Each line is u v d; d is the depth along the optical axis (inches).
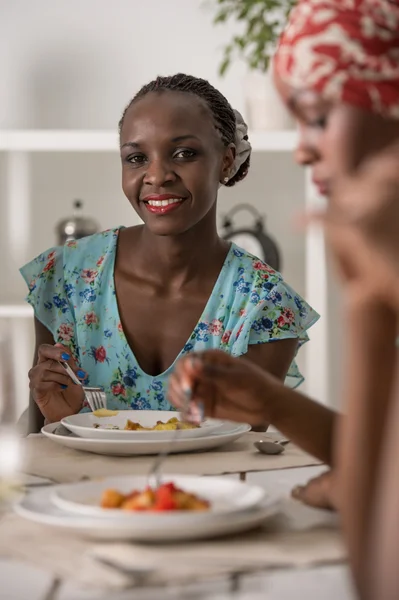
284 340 79.0
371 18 41.8
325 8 42.4
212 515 36.0
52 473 50.0
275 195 138.3
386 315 30.5
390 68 41.3
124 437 55.9
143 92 76.9
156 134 73.8
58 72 136.5
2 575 32.4
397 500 27.8
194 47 136.9
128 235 82.1
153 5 136.4
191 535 35.6
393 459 28.9
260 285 79.0
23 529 37.7
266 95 126.9
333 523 38.9
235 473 49.8
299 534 37.2
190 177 74.1
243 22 136.1
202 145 74.7
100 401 72.0
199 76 137.0
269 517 39.7
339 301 131.6
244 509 37.4
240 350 77.2
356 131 40.1
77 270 81.8
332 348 132.8
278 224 138.3
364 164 39.9
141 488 42.4
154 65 136.9
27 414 83.3
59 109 136.6
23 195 137.5
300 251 138.5
